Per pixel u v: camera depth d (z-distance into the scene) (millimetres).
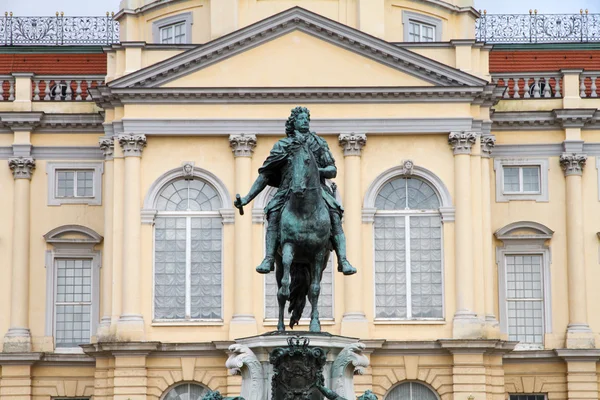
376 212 60719
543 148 64125
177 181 60938
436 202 60812
